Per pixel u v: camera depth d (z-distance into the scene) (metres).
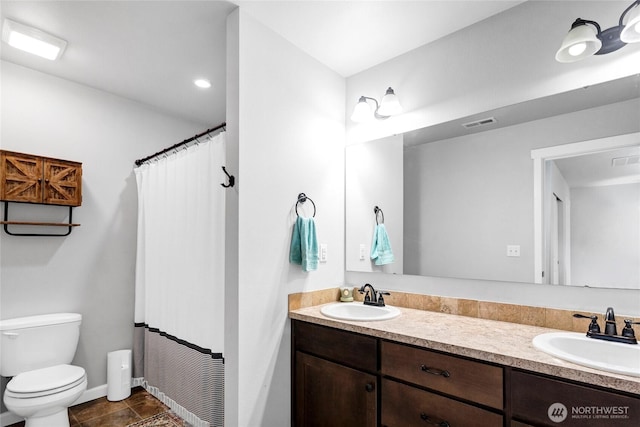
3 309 2.29
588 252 1.56
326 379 1.80
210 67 2.42
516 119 1.78
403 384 1.51
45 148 2.52
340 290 2.38
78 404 2.58
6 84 2.36
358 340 1.68
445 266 2.01
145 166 2.91
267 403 1.83
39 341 2.26
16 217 2.36
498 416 1.25
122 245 2.93
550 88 1.68
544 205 1.69
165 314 2.58
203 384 2.17
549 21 1.68
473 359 1.32
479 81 1.90
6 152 2.23
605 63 1.54
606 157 1.53
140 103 3.08
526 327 1.65
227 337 1.77
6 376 2.15
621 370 1.04
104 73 2.52
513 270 1.76
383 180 2.29
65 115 2.62
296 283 2.05
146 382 2.80
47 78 2.54
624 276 1.48
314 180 2.22
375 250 2.31
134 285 2.99
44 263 2.48
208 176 2.26
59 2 1.71
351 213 2.45
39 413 1.96
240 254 1.73
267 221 1.88
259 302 1.81
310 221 2.06
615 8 1.50
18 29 1.91
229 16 1.82
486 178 1.87
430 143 2.09
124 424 2.29
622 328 1.45
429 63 2.11
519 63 1.77
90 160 2.76
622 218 1.49
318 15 1.83
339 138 2.46
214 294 2.13
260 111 1.87
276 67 1.98
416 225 2.14
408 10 1.80
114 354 2.68
